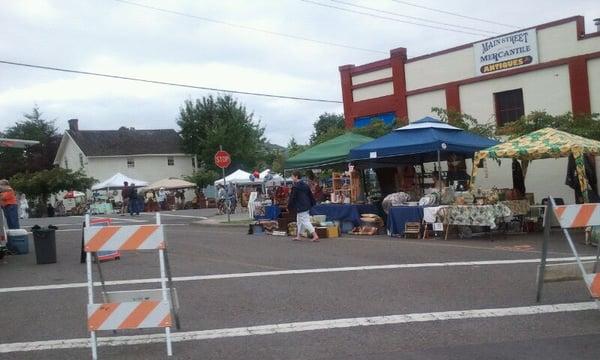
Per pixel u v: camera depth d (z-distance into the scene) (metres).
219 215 29.14
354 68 24.77
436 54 21.92
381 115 23.92
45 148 62.94
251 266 11.32
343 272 10.23
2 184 15.27
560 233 14.91
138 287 9.76
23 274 11.56
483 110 20.61
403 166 18.50
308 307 7.86
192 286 9.59
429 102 22.20
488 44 20.36
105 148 53.94
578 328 6.53
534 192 18.95
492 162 20.14
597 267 7.82
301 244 14.44
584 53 18.19
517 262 10.57
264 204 21.28
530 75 19.39
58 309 8.35
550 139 13.93
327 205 17.19
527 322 6.81
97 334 6.94
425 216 14.80
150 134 57.88
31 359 6.09
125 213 35.59
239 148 52.09
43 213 44.84
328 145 18.41
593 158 16.14
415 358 5.66
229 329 6.95
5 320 7.80
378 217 16.53
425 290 8.59
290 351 6.04
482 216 13.59
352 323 6.99
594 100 18.03
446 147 15.36
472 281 9.10
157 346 6.38
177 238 17.09
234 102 54.56
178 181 43.69
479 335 6.36
